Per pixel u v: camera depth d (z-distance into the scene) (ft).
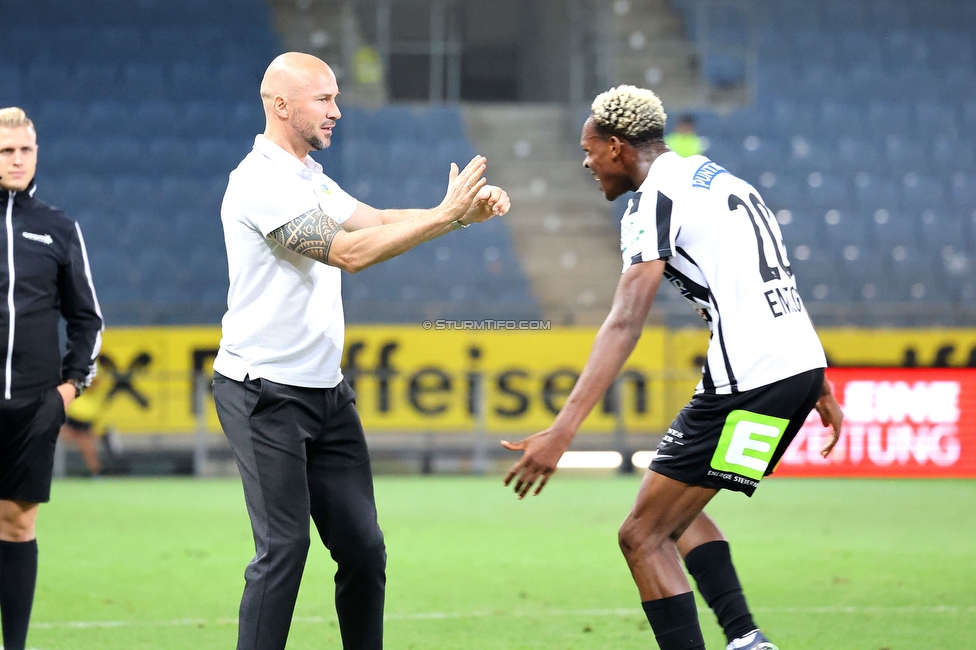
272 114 41.32
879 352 151.02
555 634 57.52
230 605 65.92
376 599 42.78
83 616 62.64
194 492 127.85
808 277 185.68
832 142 208.54
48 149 200.95
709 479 39.91
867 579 73.00
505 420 150.51
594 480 140.56
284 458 40.14
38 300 47.83
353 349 150.92
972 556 82.43
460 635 57.31
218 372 41.52
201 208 195.72
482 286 185.98
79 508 112.98
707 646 54.29
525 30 237.66
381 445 148.97
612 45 221.25
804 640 55.67
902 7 226.58
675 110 213.25
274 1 221.05
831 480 137.69
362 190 201.87
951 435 139.85
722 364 39.55
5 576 48.14
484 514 107.55
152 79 212.02
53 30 215.51
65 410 48.85
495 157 208.44
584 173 207.51
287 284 40.37
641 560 40.63
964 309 169.89
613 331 38.55
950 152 207.72
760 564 79.05
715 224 39.58
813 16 224.12
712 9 223.92
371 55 216.54
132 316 175.73
